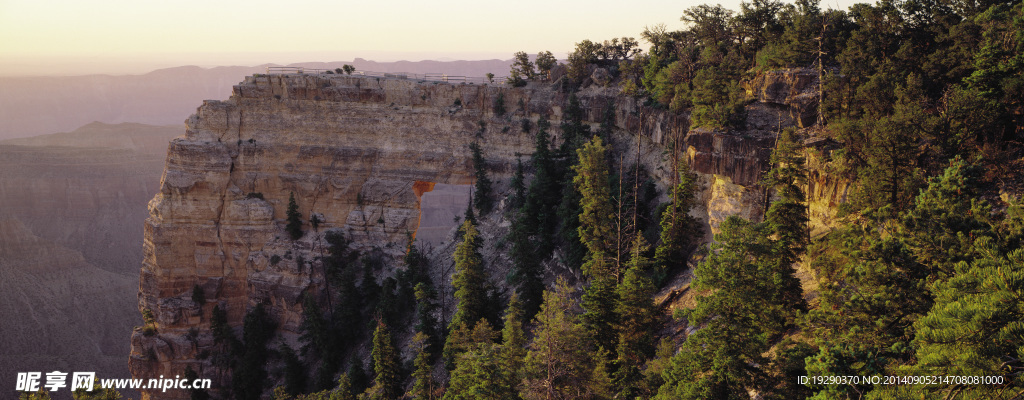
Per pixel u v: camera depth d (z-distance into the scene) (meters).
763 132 58.88
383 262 110.56
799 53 64.62
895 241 31.06
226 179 113.31
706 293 53.50
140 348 113.75
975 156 42.22
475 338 60.12
